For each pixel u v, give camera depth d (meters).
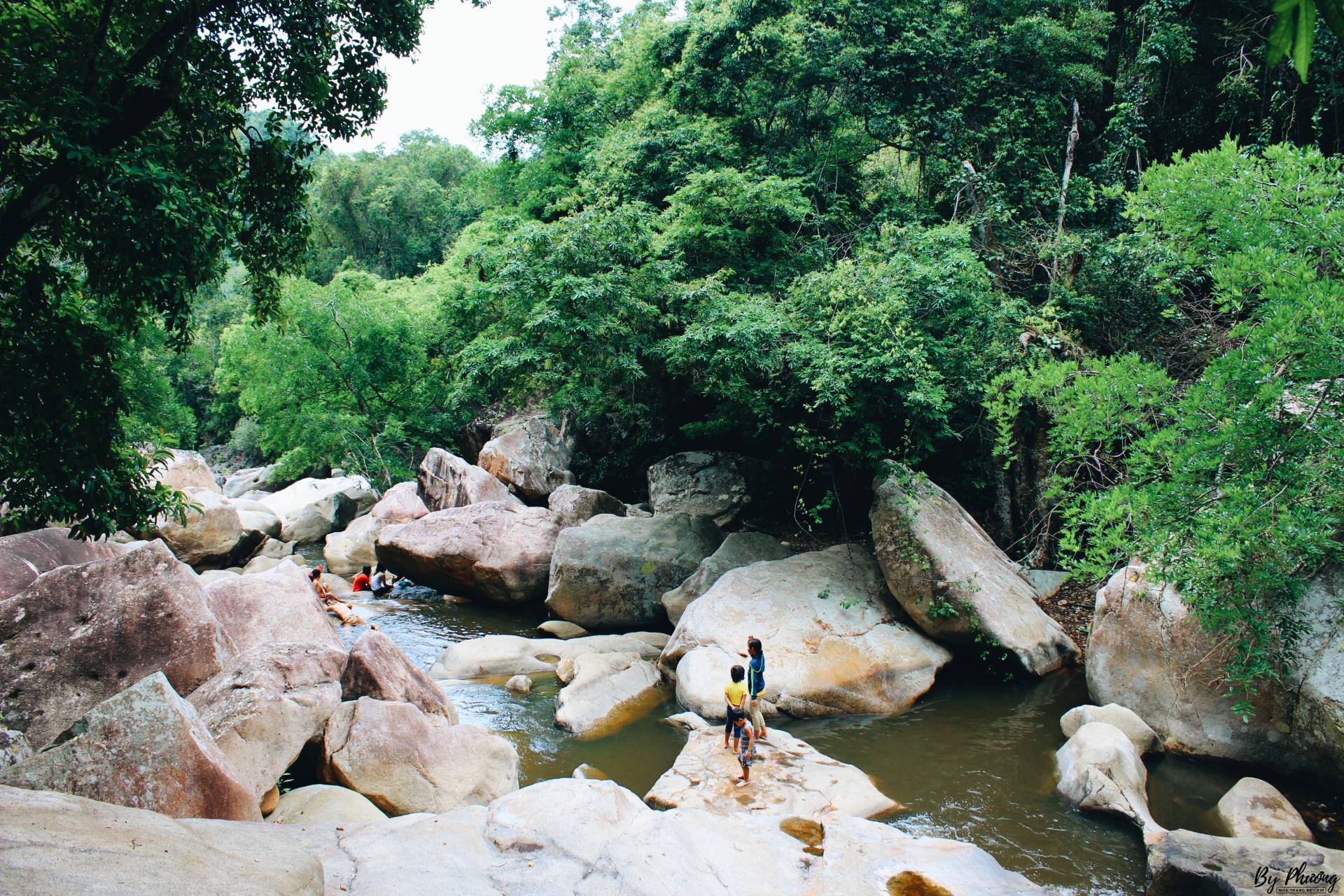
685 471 19.44
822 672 10.67
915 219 18.27
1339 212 7.11
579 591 14.52
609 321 15.35
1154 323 14.91
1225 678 8.20
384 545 17.11
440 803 7.25
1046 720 10.14
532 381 17.48
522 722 10.17
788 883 5.87
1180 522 7.00
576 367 17.00
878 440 13.49
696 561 15.27
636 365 15.91
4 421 6.74
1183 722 8.84
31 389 6.82
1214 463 6.79
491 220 27.86
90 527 7.12
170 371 47.22
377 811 6.73
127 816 4.21
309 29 7.34
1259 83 17.17
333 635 10.71
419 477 24.11
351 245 57.25
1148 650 9.37
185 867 3.81
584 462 24.81
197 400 52.84
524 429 24.70
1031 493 14.96
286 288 27.86
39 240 7.22
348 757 7.27
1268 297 7.33
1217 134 18.66
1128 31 19.97
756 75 20.47
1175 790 8.05
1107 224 17.91
